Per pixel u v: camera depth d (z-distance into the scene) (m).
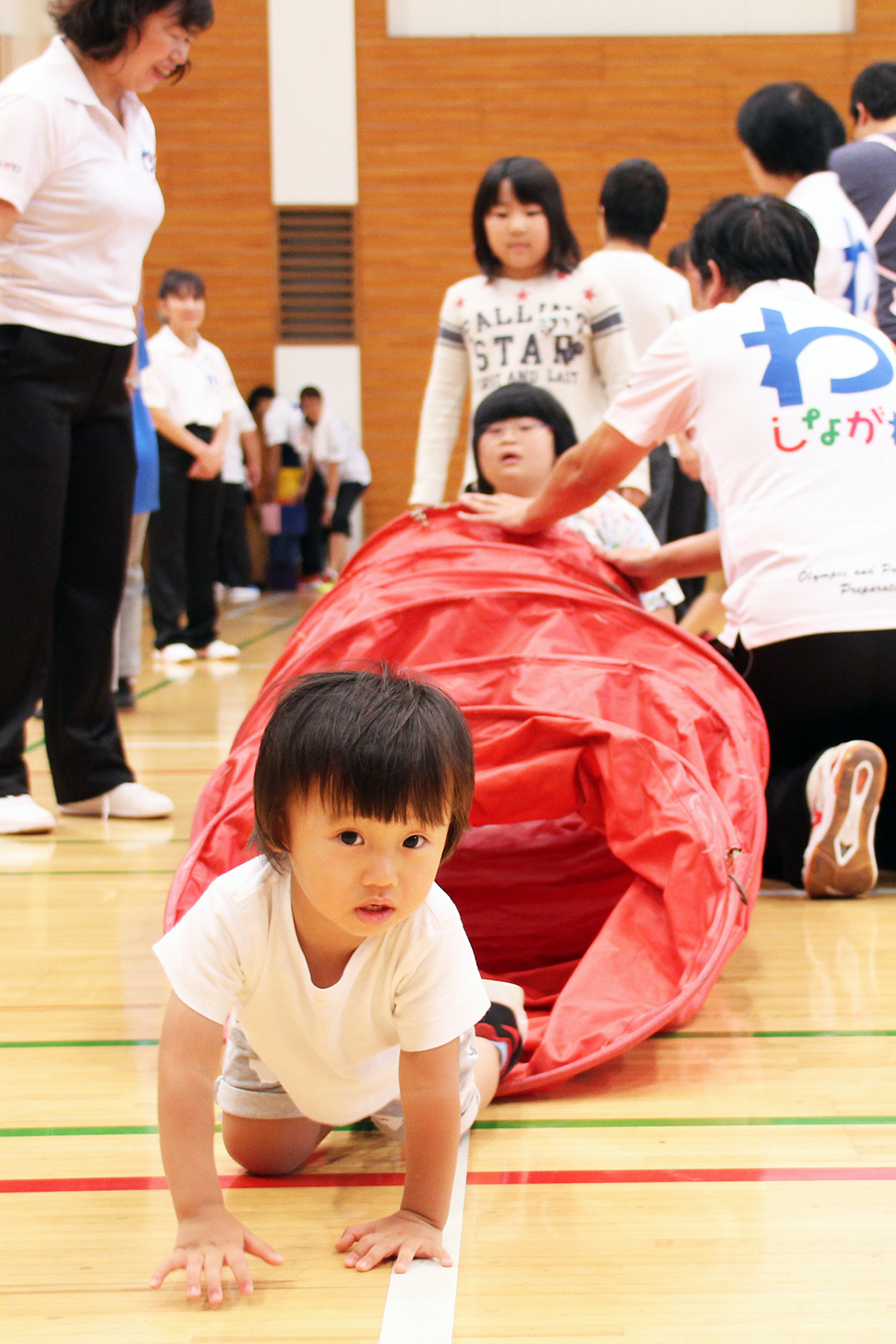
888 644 2.57
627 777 1.98
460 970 1.34
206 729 4.39
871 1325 1.21
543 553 2.56
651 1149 1.57
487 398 2.97
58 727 3.24
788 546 2.59
